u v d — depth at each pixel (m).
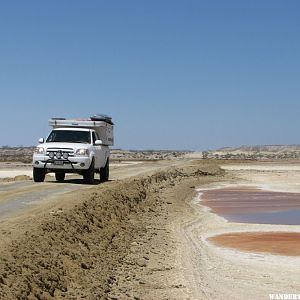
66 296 10.12
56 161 24.56
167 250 16.19
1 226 12.73
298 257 15.91
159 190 33.06
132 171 46.97
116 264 13.45
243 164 94.12
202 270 14.10
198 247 17.19
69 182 26.53
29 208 16.05
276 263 15.12
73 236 13.62
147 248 15.98
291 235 19.86
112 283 11.93
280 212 26.84
